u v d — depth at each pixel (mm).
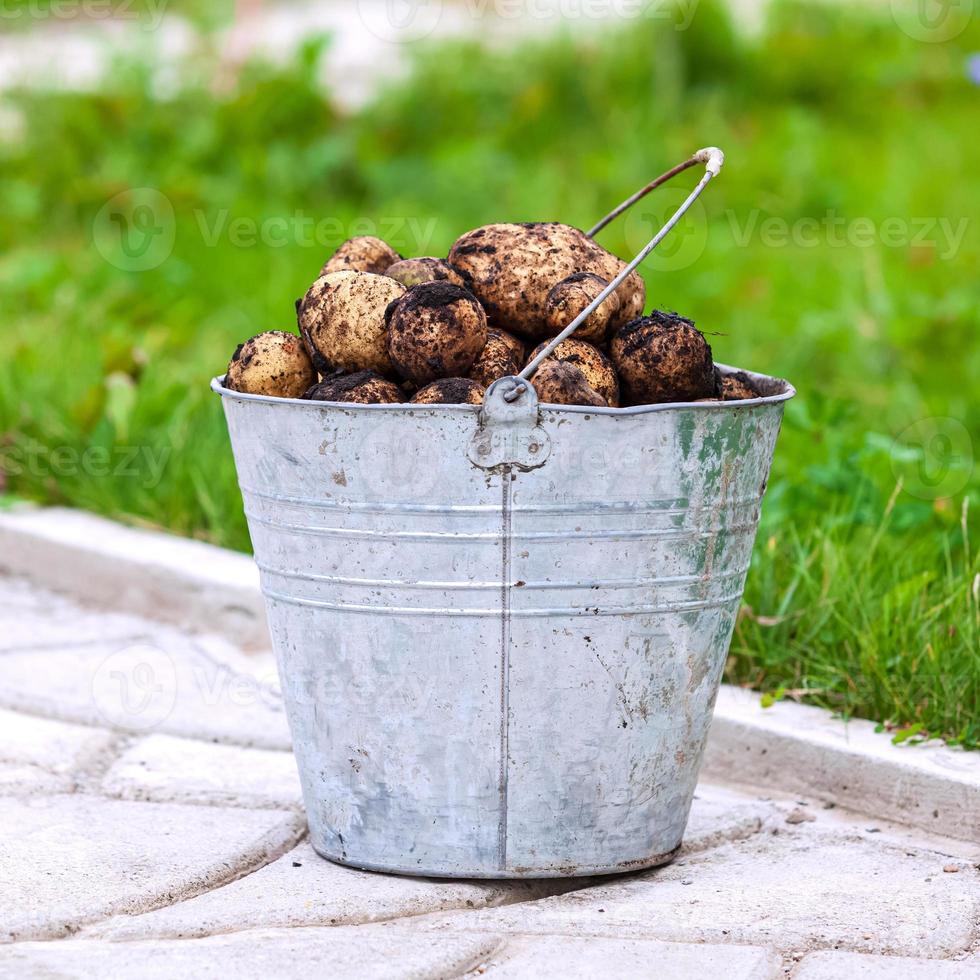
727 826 3287
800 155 9133
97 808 3340
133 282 7387
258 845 3117
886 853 3184
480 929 2748
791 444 5191
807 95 10945
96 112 9383
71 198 8742
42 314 7027
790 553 4262
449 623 2793
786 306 7043
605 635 2812
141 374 5645
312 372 3037
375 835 2967
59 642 4473
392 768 2912
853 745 3469
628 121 9852
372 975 2516
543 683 2820
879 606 3936
